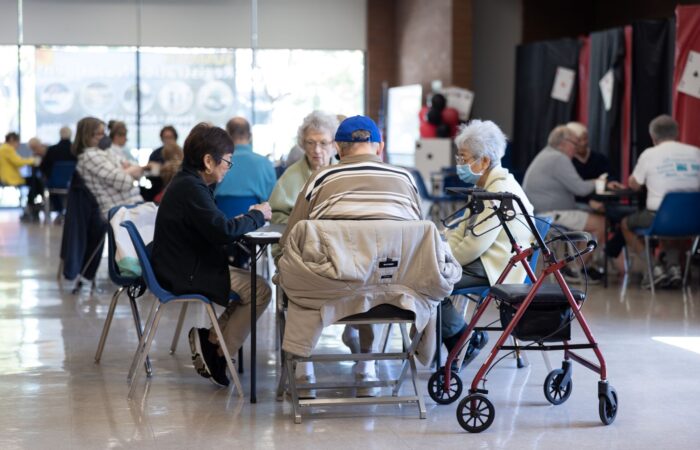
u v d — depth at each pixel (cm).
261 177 642
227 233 449
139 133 1762
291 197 547
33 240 1219
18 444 396
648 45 1057
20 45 1733
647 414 441
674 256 855
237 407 454
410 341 500
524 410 447
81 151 793
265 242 449
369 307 407
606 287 827
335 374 521
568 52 1257
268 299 491
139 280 524
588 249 418
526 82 1348
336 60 1780
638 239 849
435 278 406
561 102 1272
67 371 528
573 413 442
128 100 1756
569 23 1500
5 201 1770
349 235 400
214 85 1769
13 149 1538
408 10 1677
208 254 467
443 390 457
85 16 1736
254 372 459
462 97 1442
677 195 784
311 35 1762
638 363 543
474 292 489
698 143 916
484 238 480
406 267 406
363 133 433
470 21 1462
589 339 423
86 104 1753
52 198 1523
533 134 1334
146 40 1745
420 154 1429
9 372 525
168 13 1747
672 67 1032
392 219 417
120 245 522
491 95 1520
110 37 1742
